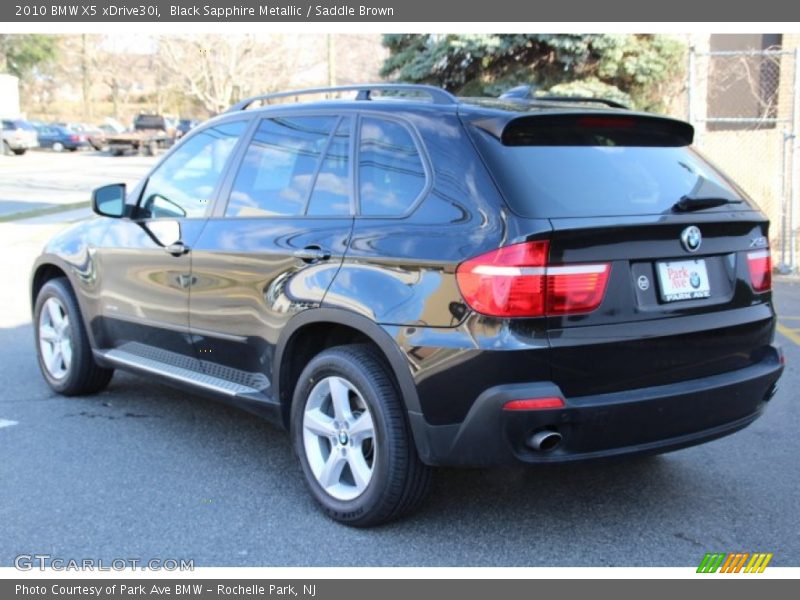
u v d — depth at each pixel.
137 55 75.06
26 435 5.07
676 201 3.73
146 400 5.83
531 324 3.29
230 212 4.62
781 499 4.22
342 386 3.87
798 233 12.22
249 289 4.32
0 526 3.87
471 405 3.37
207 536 3.80
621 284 3.46
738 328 3.80
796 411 5.59
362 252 3.79
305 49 36.47
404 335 3.53
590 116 3.79
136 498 4.19
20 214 18.06
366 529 3.88
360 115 4.14
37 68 71.62
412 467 3.67
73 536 3.79
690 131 4.22
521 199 3.40
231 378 4.56
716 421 3.72
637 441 3.50
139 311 5.11
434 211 3.62
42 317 5.96
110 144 48.47
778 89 15.04
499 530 3.88
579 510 4.09
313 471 4.03
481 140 3.62
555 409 3.28
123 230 5.29
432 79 14.26
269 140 4.59
